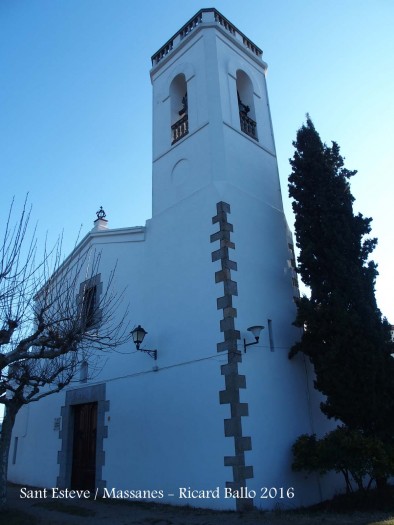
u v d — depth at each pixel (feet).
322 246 40.93
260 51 58.39
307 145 44.91
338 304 37.24
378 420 34.83
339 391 35.70
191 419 36.37
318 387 37.70
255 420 34.30
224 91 47.91
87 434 48.24
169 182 47.50
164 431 38.47
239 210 42.01
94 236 53.88
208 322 37.63
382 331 37.22
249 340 36.76
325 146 45.16
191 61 51.31
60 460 49.60
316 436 38.96
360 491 36.63
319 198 41.39
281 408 37.09
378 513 30.27
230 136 45.65
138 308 45.44
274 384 37.40
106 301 48.14
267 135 52.60
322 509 33.45
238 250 39.83
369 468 32.17
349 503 34.42
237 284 38.11
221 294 37.40
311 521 27.84
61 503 38.78
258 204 44.80
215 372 35.60
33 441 56.34
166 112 52.65
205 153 44.32
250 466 32.45
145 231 48.16
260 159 48.70
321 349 37.93
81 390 49.80
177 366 39.19
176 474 36.19
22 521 30.19
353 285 38.11
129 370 44.09
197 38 51.39
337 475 40.19
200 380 36.65
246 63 54.60
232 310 36.45
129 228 49.44
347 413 35.91
